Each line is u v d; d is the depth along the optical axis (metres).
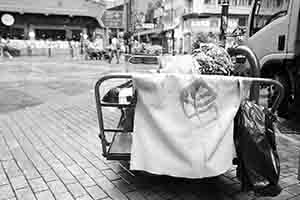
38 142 4.41
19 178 3.19
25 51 34.34
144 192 2.90
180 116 2.34
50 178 3.20
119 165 3.55
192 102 2.34
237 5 25.70
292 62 5.17
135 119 2.46
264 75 5.94
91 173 3.33
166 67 2.94
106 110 6.68
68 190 2.93
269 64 5.65
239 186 3.02
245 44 6.35
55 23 47.75
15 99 8.05
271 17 5.62
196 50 3.34
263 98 6.39
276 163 2.36
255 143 2.33
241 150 2.41
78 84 11.30
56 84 11.28
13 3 42.47
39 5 43.94
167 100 2.34
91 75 14.52
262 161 2.32
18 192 2.88
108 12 33.91
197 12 27.66
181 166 2.38
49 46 35.47
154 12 39.62
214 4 28.34
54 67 19.27
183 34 25.72
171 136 2.35
